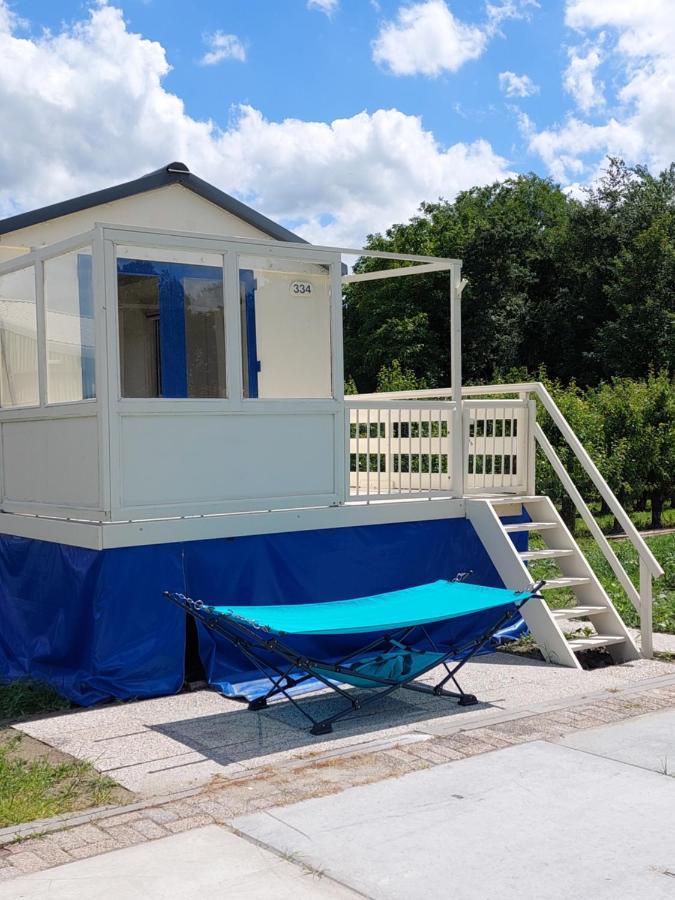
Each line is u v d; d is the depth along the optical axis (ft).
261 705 20.66
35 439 24.39
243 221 33.50
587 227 140.46
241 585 23.15
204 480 22.59
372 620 19.49
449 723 18.99
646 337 123.95
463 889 11.73
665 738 17.66
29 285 24.49
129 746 18.15
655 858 12.54
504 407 28.22
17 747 18.28
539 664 24.67
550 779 15.52
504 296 131.34
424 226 139.64
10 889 11.76
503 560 25.77
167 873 12.21
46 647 23.24
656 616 30.09
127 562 21.54
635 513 68.90
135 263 21.74
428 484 28.07
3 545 25.34
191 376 22.54
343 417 24.89
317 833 13.44
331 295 24.72
